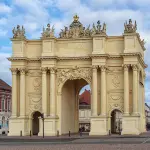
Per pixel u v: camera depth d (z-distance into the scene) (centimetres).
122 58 8762
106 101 8738
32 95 9100
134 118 8481
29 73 9156
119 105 8744
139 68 9069
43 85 8844
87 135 8581
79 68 8912
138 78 8819
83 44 8950
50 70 8856
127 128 8500
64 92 9300
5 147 4972
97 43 8738
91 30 8975
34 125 9406
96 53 8662
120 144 5338
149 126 17988
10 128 8938
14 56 9012
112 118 10038
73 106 10094
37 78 9106
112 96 8788
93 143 5684
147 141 6066
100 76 8738
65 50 9025
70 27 9125
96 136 8000
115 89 8794
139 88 9269
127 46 8688
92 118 8588
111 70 8838
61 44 9069
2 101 12100
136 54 8544
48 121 8744
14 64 9038
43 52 8925
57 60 8981
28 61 9131
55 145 5297
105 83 8681
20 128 8894
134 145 5088
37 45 9169
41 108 8969
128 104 8600
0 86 12206
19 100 9069
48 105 8912
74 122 10212
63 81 8969
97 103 8706
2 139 7312
